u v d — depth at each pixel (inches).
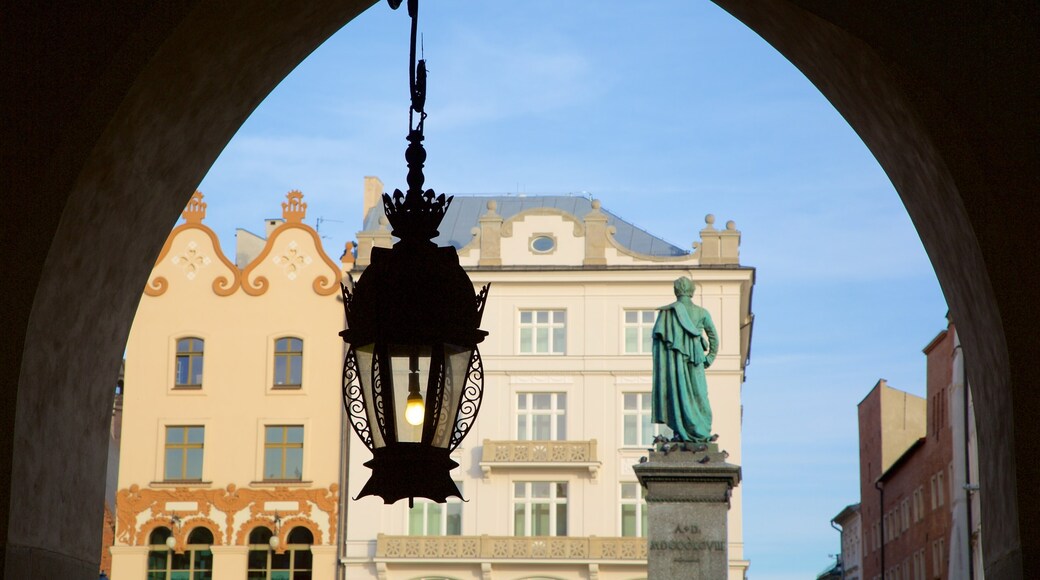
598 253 2111.2
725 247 2102.6
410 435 315.0
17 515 339.0
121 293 398.9
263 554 2023.9
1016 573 343.6
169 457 2053.4
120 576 2009.1
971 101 346.9
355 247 2252.7
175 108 378.6
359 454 2044.8
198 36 362.9
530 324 2106.3
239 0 361.7
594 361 2081.7
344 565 2011.6
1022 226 346.0
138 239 398.3
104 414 398.9
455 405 320.5
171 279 2101.4
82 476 381.7
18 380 340.2
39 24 349.7
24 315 342.6
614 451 2055.9
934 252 390.6
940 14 348.8
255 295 2090.3
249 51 390.6
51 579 358.6
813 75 410.0
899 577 2913.4
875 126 390.0
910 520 2755.9
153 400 2063.2
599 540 1998.0
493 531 2031.3
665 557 1014.4
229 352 2076.8
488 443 2038.6
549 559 1995.6
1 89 348.2
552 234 2127.2
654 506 1022.4
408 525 2032.5
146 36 350.9
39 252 345.4
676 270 2092.8
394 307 317.1
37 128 347.9
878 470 3189.0
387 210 330.0
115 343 402.0
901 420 3164.4
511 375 2089.1
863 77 373.7
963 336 383.6
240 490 2031.3
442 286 321.1
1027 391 343.9
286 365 2075.5
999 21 345.7
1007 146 346.0
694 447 1026.1
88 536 386.6
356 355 321.1
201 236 2114.9
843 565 3804.1
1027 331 345.1
